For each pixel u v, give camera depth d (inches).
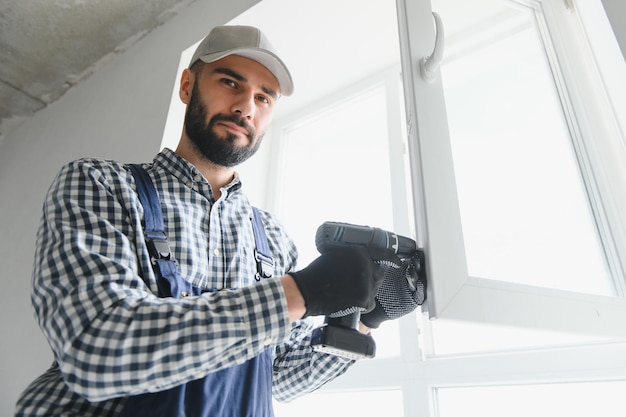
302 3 61.7
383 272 26.7
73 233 24.3
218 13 69.7
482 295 28.1
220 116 37.1
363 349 25.8
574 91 43.8
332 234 27.5
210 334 21.0
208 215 33.9
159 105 66.8
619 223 38.6
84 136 81.5
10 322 68.7
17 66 94.6
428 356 49.3
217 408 25.5
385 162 65.2
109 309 21.2
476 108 38.0
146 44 82.6
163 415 23.4
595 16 44.7
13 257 78.4
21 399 24.4
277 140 79.3
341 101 73.2
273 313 22.5
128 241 26.2
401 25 35.8
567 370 39.0
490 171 35.0
